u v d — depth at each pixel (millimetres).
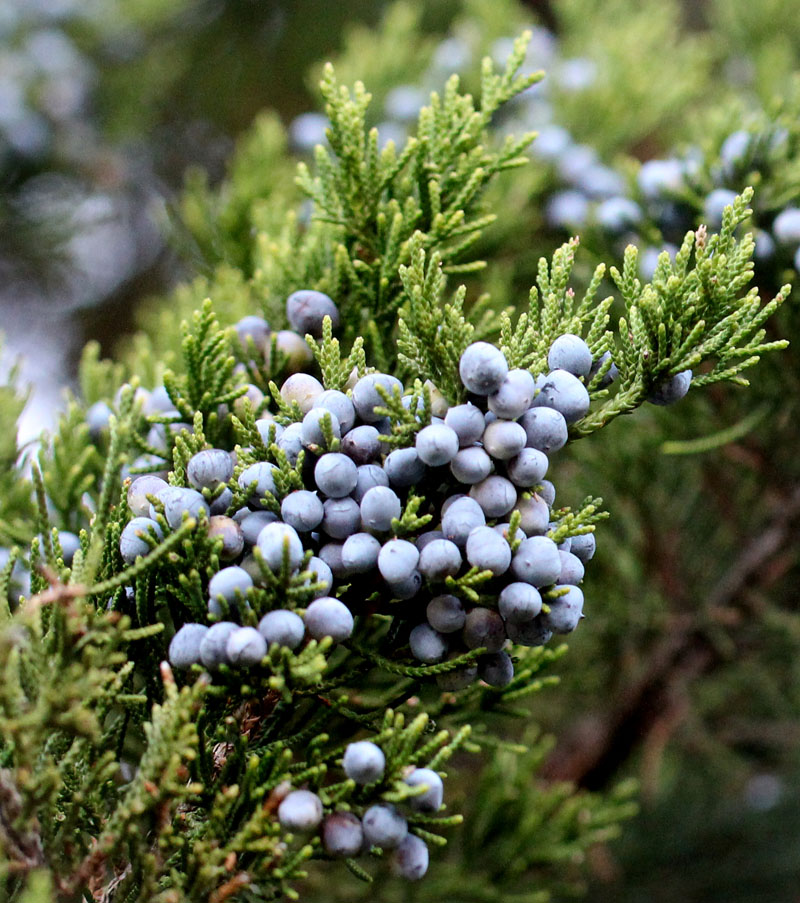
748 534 411
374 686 322
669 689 433
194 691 266
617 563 411
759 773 550
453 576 273
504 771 362
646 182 358
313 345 289
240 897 285
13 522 326
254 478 278
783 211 347
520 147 321
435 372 282
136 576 279
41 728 261
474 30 537
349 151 316
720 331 287
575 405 277
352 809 274
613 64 490
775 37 560
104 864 271
